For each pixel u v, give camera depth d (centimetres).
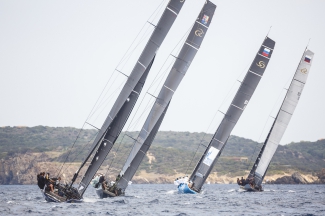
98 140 14162
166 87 16838
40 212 12600
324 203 16400
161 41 14788
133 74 14488
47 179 14725
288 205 15612
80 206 13975
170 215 12562
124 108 14900
